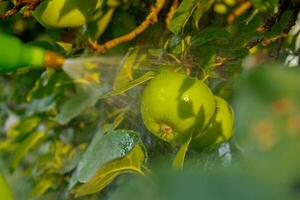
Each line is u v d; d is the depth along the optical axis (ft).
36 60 1.69
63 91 3.38
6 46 1.66
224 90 2.57
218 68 2.57
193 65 2.53
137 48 2.70
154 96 2.33
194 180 0.81
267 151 0.95
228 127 2.44
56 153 3.57
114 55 2.94
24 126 3.64
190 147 2.48
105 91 3.04
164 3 2.68
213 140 2.44
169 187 0.82
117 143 2.38
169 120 2.33
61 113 3.16
